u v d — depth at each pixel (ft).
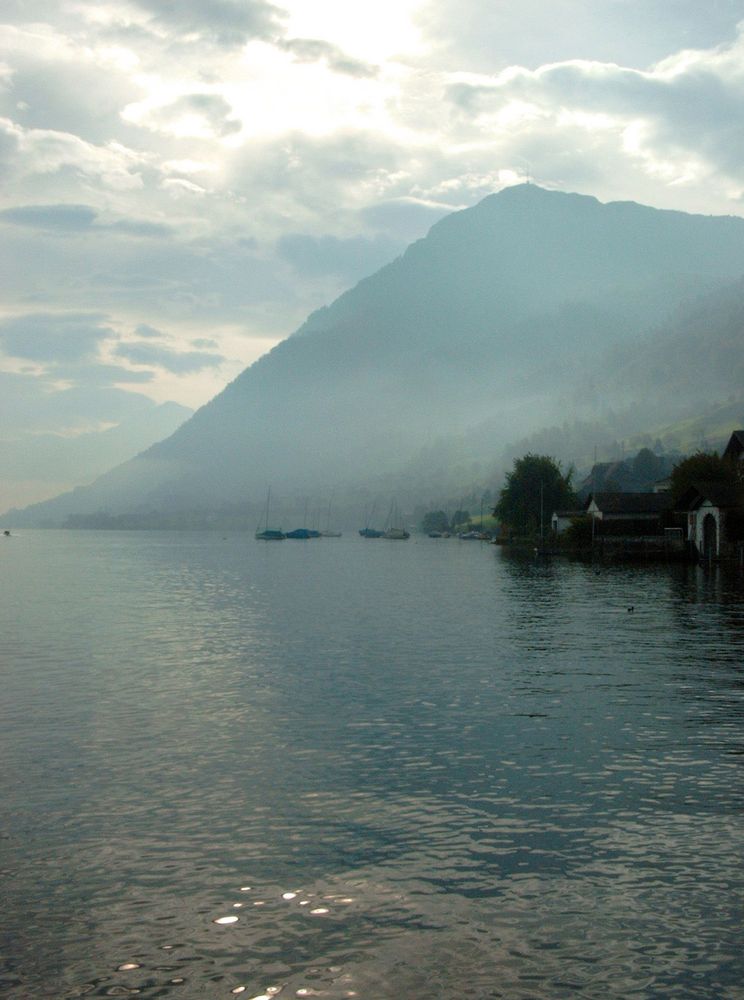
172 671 123.13
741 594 233.55
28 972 43.52
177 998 41.52
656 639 149.59
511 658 130.21
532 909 49.03
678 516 413.80
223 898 50.57
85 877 53.31
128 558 632.38
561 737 83.10
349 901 50.14
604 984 42.24
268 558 597.11
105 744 82.48
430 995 41.60
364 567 443.73
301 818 62.34
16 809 64.69
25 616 206.18
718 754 77.05
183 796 67.26
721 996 41.24
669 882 51.96
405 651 138.82
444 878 52.75
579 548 492.54
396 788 68.54
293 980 42.78
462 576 343.05
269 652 139.74
